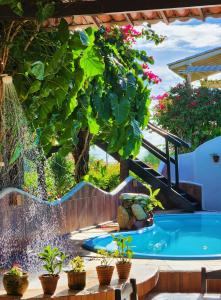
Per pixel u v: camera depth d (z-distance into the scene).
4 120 10.05
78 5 7.73
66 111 10.51
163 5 7.30
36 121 10.36
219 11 8.66
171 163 16.77
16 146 10.16
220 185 15.98
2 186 10.26
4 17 8.10
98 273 6.67
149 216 12.27
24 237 9.26
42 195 11.58
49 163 13.91
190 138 18.62
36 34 9.85
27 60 10.13
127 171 15.09
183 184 15.74
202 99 18.80
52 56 9.90
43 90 9.78
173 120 18.91
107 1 7.55
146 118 13.33
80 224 11.82
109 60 12.07
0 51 9.95
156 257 8.81
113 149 12.54
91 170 15.95
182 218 14.14
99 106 11.66
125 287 5.10
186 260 8.70
